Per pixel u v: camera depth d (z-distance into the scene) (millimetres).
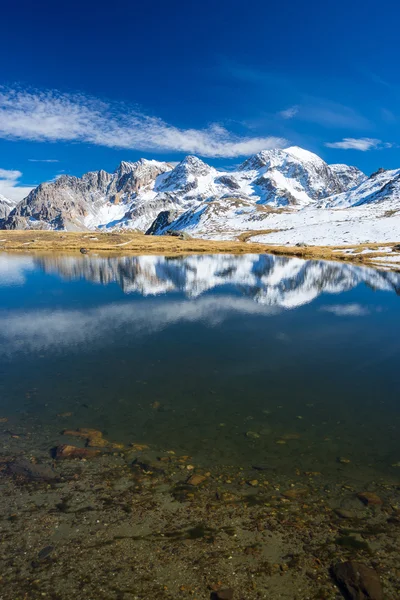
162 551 9148
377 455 13742
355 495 11359
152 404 17953
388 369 23125
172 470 12586
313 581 8336
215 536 9648
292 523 10117
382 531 9820
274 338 29484
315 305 42906
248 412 17266
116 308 39844
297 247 143000
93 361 23891
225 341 28469
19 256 113875
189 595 7980
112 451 13703
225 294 49031
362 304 43750
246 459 13367
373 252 118938
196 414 16969
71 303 42469
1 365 22984
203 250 137000
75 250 138125
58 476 12070
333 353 25984
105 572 8539
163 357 24734
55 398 18406
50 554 9016
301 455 13695
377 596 7832
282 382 20969
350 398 18922
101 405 17734
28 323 33375
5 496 11055
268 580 8367
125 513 10430
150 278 64750
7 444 13992
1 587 8086
